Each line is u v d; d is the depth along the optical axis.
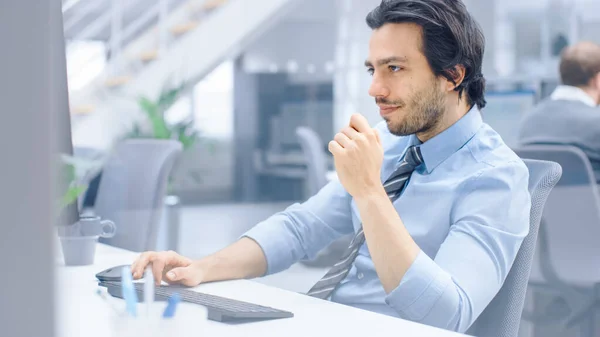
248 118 3.75
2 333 0.26
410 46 1.02
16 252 0.26
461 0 1.04
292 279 1.85
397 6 1.03
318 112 3.92
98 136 2.83
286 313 0.74
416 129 1.05
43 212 0.26
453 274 0.89
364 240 1.03
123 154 1.76
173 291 0.86
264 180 3.49
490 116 1.68
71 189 0.98
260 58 3.90
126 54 3.15
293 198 3.47
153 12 3.38
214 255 1.02
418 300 0.85
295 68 4.06
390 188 1.06
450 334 0.67
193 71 3.56
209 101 3.59
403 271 0.85
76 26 2.85
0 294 0.25
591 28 2.83
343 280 1.08
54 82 0.27
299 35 4.10
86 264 1.04
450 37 1.01
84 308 0.74
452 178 1.02
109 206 1.71
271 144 3.74
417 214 1.04
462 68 1.03
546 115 1.58
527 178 0.95
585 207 1.44
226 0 3.86
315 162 2.63
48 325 0.26
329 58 3.99
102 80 2.96
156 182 1.70
